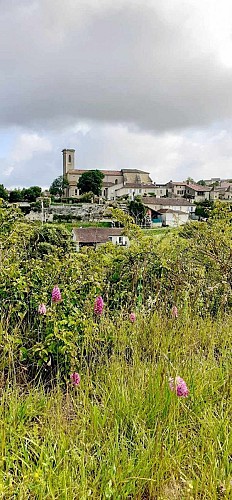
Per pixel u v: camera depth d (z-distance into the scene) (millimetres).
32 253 4516
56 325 3209
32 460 2238
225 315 4754
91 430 2508
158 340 3672
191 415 2752
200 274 5367
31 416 2592
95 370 3303
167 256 5238
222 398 2969
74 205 66625
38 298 3486
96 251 4977
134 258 4922
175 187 103750
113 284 4680
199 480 2197
